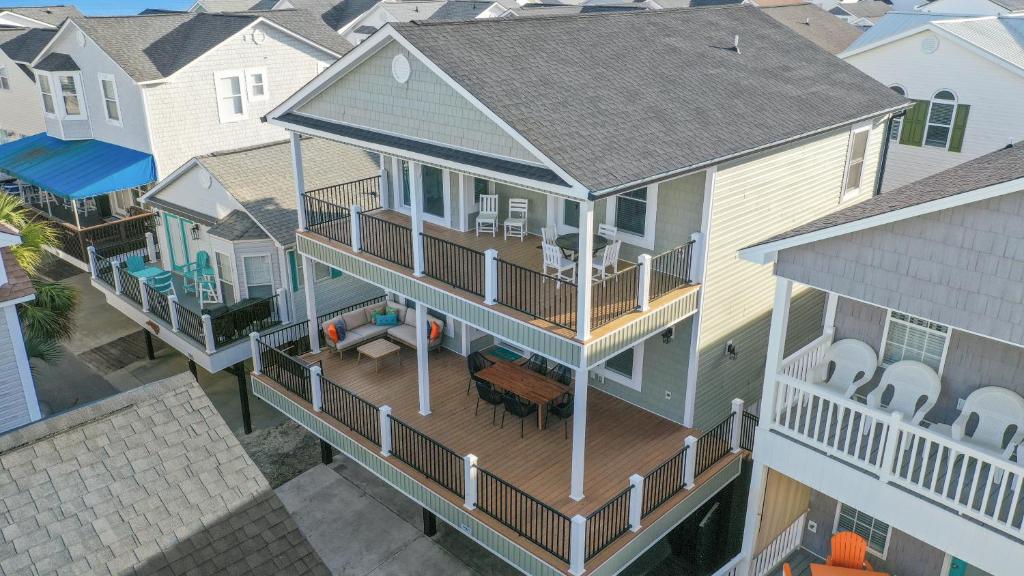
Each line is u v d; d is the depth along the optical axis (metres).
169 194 21.78
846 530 13.45
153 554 8.85
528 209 16.58
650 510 12.77
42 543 8.57
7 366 13.43
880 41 24.67
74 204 24.50
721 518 14.80
